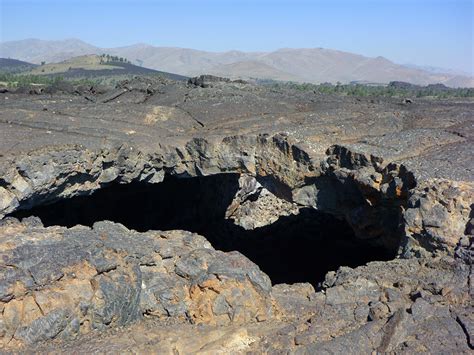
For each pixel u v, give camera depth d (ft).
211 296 70.13
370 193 95.30
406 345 57.26
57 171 96.53
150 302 71.72
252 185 156.56
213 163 111.96
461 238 74.79
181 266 74.02
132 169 108.47
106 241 75.15
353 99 161.58
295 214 159.74
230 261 74.59
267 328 66.44
